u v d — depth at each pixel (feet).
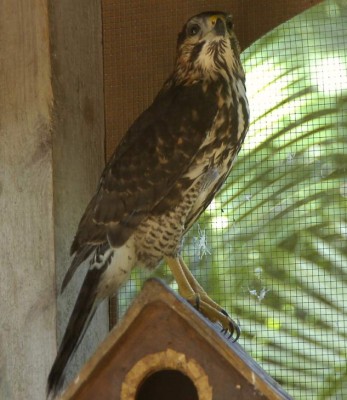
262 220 35.63
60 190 26.96
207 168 27.78
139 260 27.63
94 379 22.15
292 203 35.83
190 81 28.55
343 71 34.88
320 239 35.96
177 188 27.43
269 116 35.53
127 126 30.22
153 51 30.48
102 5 30.66
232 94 28.27
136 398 22.00
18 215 26.81
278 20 30.25
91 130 28.68
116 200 27.17
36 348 26.37
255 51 34.63
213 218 35.24
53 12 27.35
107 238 26.84
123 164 27.45
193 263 35.01
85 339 27.96
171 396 22.98
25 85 27.07
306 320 35.73
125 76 30.42
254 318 35.60
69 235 27.20
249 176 35.63
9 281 26.68
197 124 27.55
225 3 30.55
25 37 27.17
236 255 35.19
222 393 21.74
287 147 35.70
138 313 21.95
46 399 25.67
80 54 28.45
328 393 35.19
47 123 26.91
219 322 26.09
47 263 26.53
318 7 33.83
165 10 30.63
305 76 35.12
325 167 35.86
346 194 35.96
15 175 26.91
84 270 27.78
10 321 26.58
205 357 21.88
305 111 35.55
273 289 35.70
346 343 35.63
